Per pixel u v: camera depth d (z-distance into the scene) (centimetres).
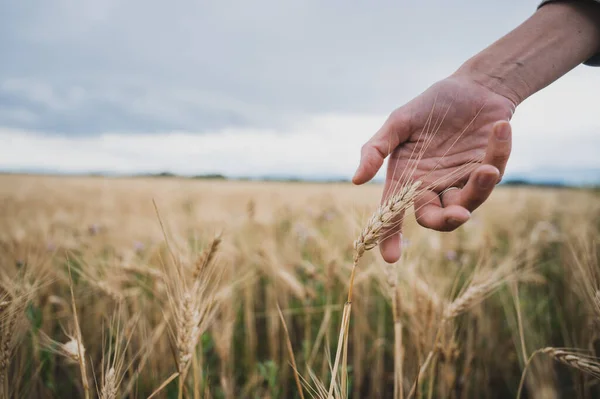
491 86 45
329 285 73
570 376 73
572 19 47
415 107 45
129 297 74
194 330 44
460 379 74
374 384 80
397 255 41
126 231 122
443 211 39
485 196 35
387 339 90
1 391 46
